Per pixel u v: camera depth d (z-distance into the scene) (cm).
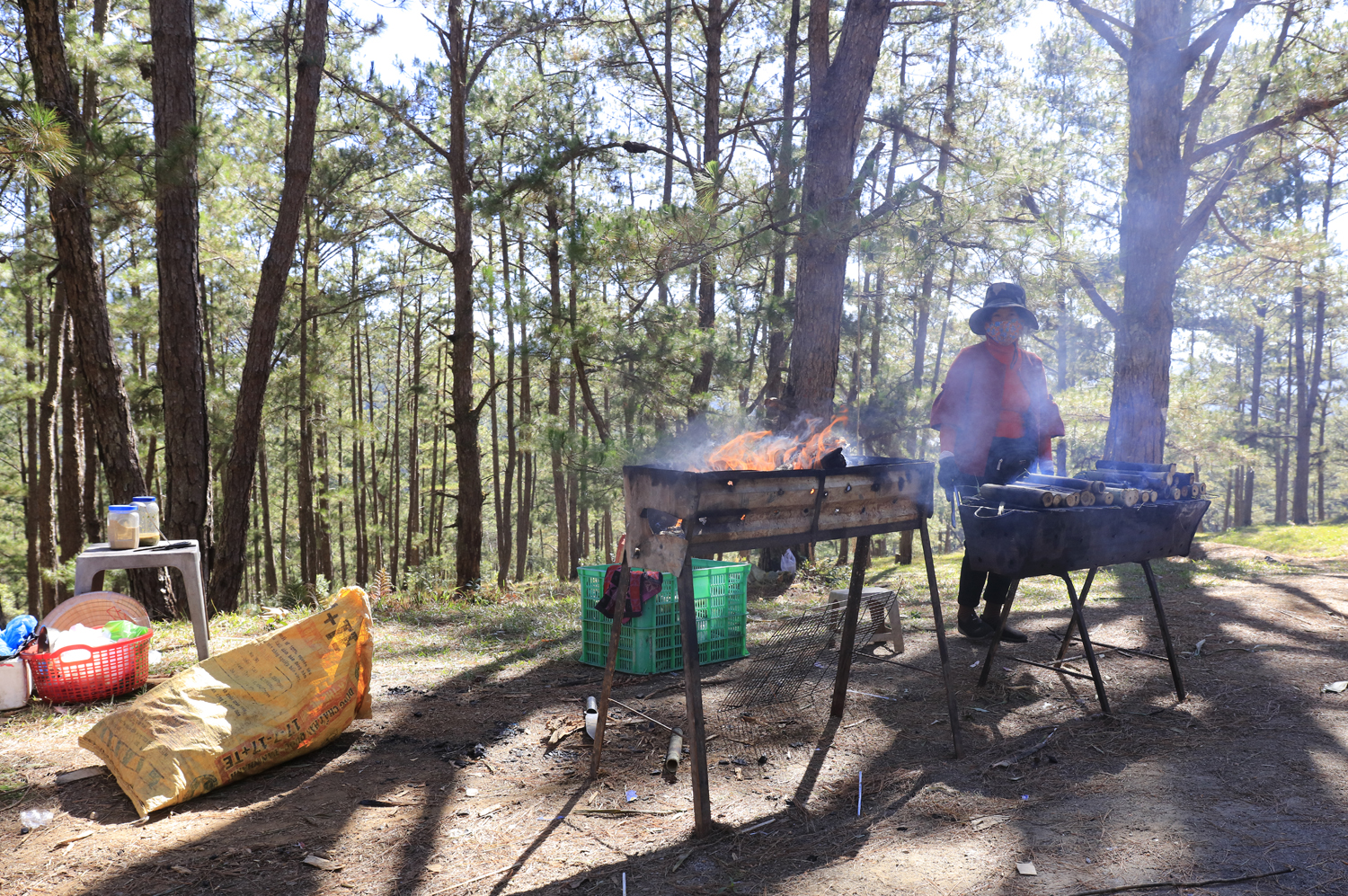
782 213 804
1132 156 1009
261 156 1603
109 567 455
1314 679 408
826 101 835
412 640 608
